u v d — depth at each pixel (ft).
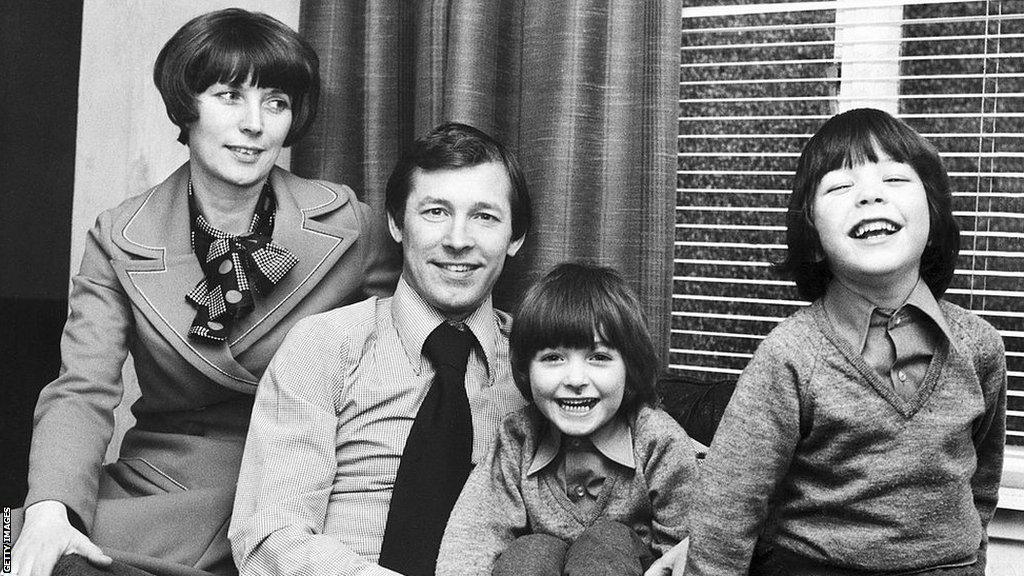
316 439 4.34
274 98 4.81
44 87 6.63
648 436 4.30
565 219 5.42
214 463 4.73
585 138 5.43
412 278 4.71
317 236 4.90
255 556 4.12
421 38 5.64
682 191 6.29
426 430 4.37
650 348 4.36
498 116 5.65
